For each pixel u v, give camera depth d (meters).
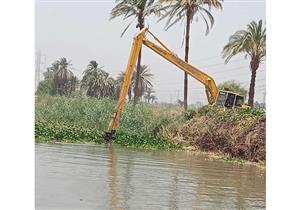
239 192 10.03
